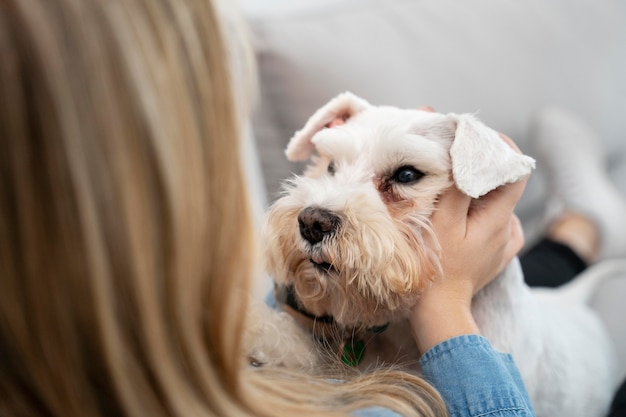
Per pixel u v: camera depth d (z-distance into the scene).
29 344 0.52
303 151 1.33
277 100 1.88
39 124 0.47
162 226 0.52
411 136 1.11
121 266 0.51
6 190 0.48
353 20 1.95
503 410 0.80
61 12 0.47
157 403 0.56
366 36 1.93
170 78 0.51
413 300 0.99
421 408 0.75
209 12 0.55
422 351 0.96
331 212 1.00
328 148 1.20
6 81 0.46
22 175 0.47
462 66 2.04
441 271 0.99
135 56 0.49
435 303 0.97
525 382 1.17
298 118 1.87
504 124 2.12
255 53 1.86
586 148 2.26
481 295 1.15
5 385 0.55
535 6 2.23
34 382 0.54
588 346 1.51
